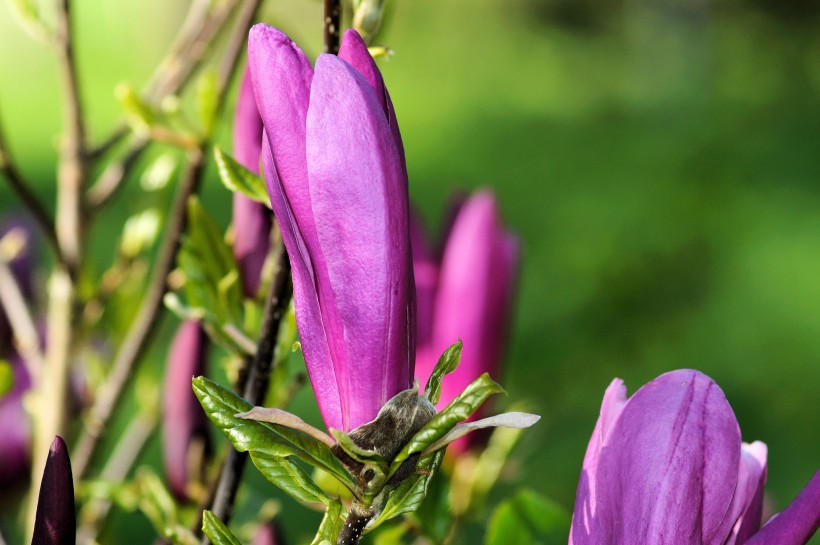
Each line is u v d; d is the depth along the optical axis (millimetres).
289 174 501
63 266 771
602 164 4492
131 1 6344
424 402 508
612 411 523
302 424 508
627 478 508
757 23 5871
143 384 852
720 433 506
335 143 492
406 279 502
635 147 4668
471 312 712
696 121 5133
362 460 500
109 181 810
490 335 715
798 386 2746
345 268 499
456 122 5480
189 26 806
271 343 590
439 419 501
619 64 6230
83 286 807
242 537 761
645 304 3121
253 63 502
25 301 887
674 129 5039
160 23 6238
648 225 3545
